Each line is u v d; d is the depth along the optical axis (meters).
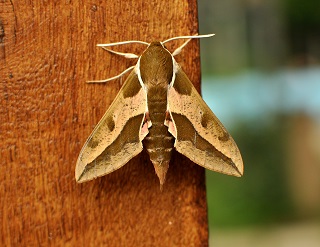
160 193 0.31
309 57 1.34
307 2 1.33
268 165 0.83
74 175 0.30
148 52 0.30
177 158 0.31
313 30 1.34
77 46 0.30
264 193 0.77
